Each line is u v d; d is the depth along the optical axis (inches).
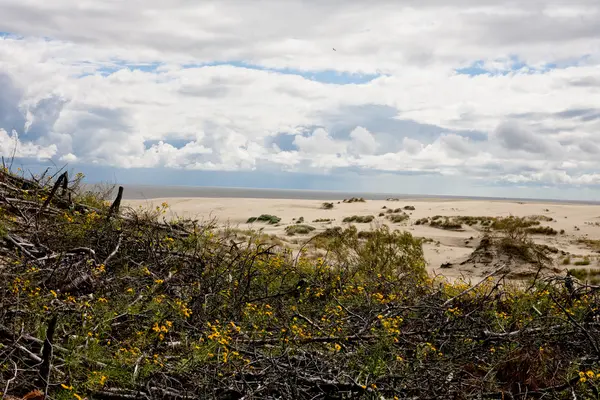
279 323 248.8
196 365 195.3
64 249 283.7
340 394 194.2
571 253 925.8
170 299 253.0
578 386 201.0
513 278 621.3
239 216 1563.7
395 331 221.9
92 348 192.9
